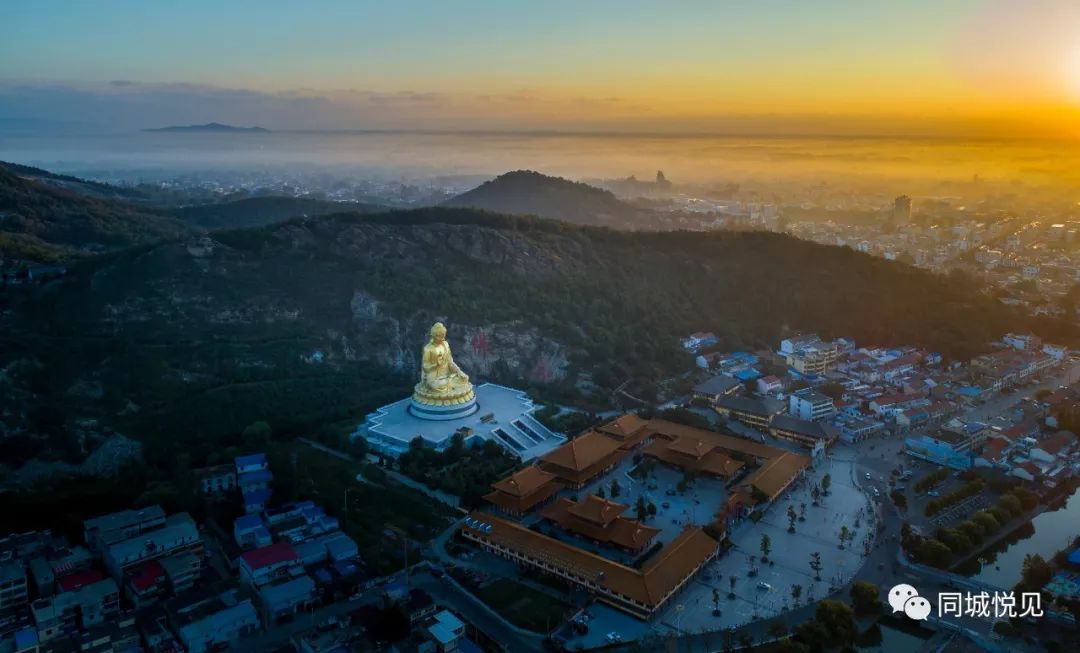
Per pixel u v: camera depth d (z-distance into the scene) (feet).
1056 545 596.29
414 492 654.12
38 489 638.94
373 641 453.99
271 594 496.23
